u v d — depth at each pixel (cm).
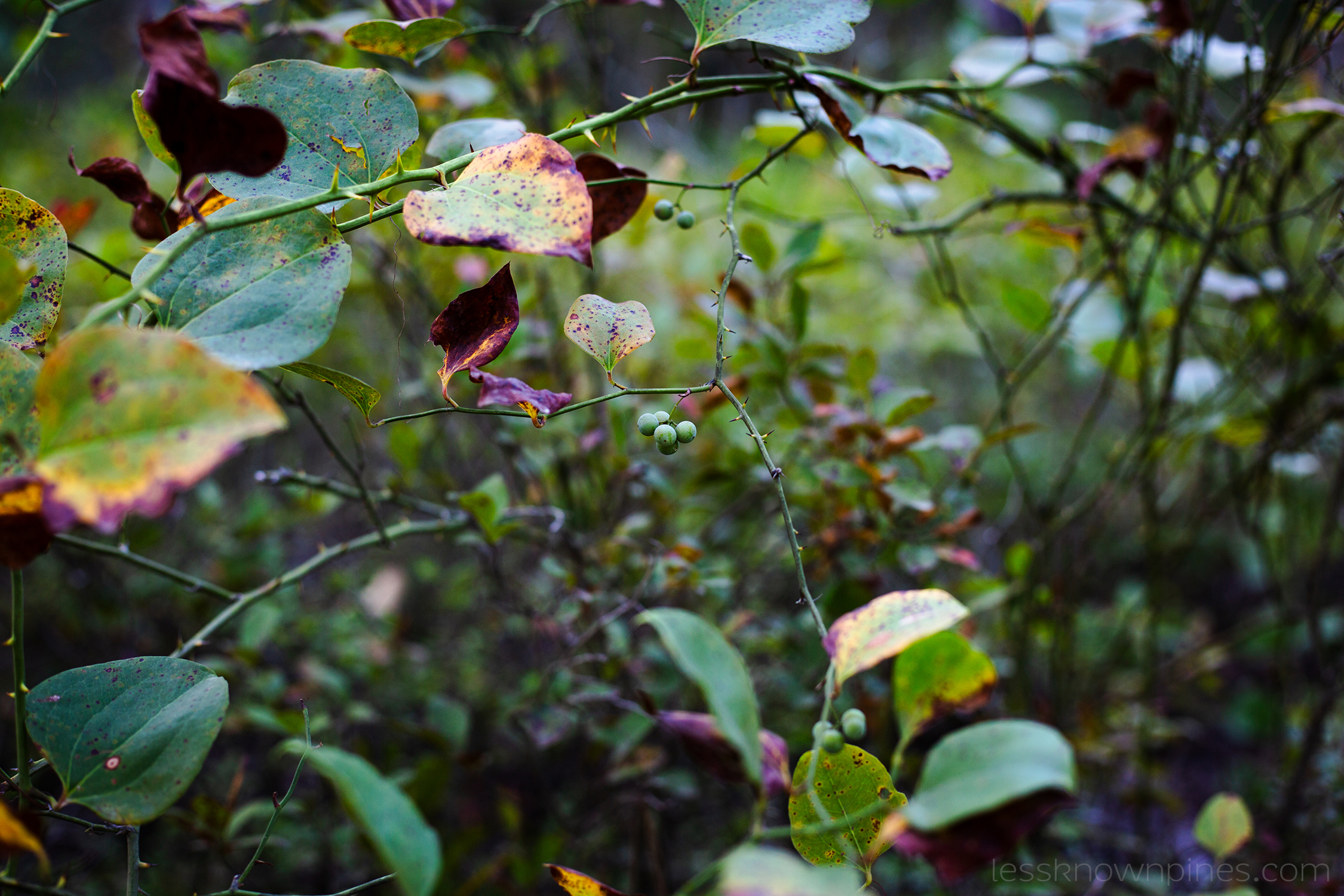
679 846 108
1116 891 104
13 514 52
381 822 50
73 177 176
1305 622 138
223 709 58
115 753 57
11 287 57
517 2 143
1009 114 133
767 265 95
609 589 97
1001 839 51
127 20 192
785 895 49
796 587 111
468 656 123
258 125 55
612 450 105
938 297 158
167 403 50
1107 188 100
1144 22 90
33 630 127
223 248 58
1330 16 87
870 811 52
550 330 105
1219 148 96
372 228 105
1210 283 107
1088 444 180
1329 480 152
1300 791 107
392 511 120
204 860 100
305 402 79
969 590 101
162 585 117
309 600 129
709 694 51
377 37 72
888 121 72
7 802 62
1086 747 107
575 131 68
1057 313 103
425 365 112
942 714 57
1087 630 138
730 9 67
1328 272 96
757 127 94
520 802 110
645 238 108
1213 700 159
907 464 97
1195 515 135
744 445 97
